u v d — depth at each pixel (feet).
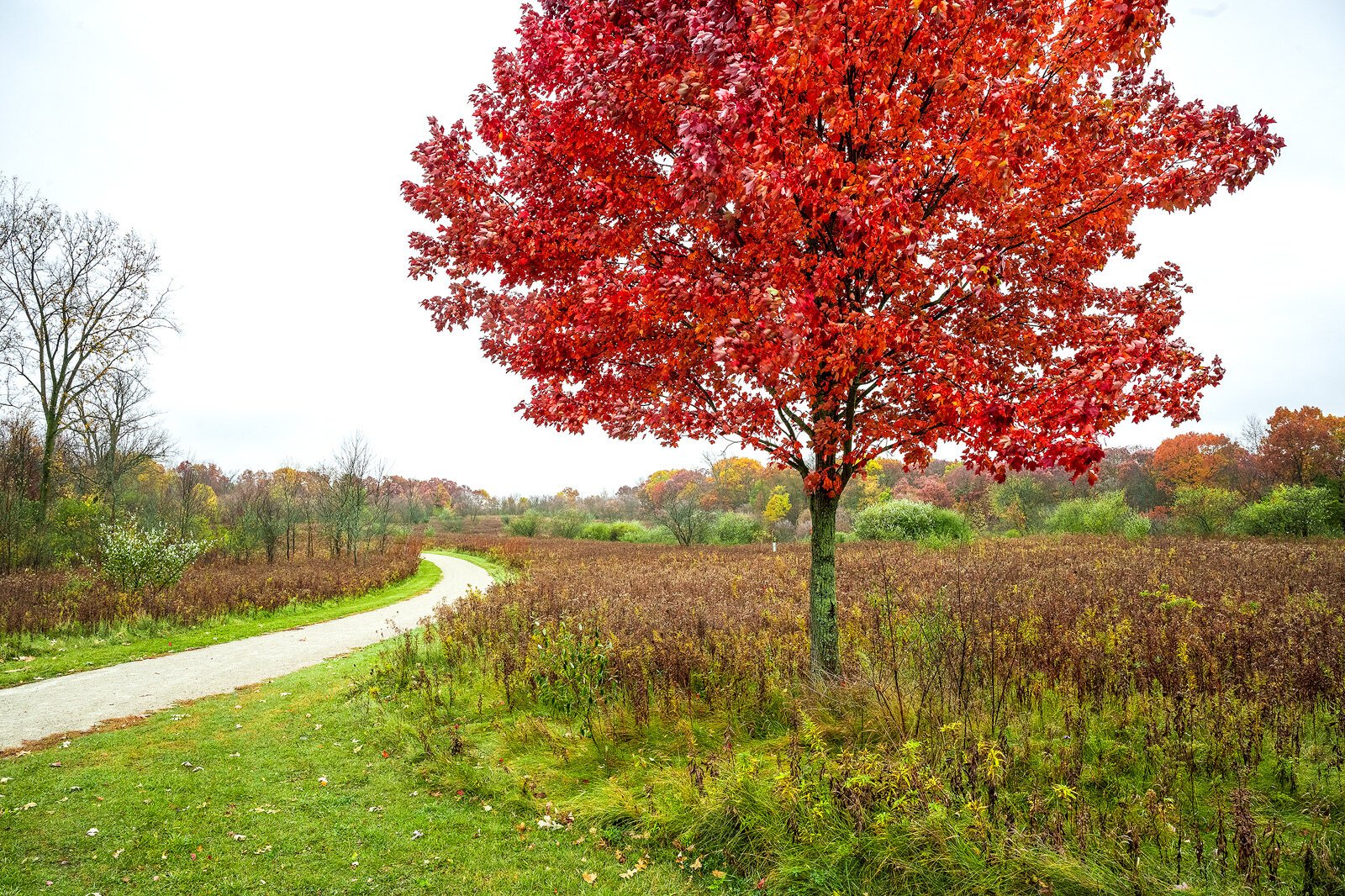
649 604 35.19
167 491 107.34
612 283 14.71
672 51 12.59
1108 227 16.49
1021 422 12.94
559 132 14.85
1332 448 132.36
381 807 16.78
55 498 81.82
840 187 12.83
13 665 35.12
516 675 24.64
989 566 46.11
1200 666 18.38
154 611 47.42
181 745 21.98
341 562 94.27
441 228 17.61
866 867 12.14
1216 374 16.78
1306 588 32.50
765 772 15.25
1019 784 13.91
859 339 12.71
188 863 14.01
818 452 17.26
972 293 16.90
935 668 19.44
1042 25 13.04
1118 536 79.30
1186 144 15.17
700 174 11.01
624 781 16.85
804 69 11.50
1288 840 11.55
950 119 14.06
